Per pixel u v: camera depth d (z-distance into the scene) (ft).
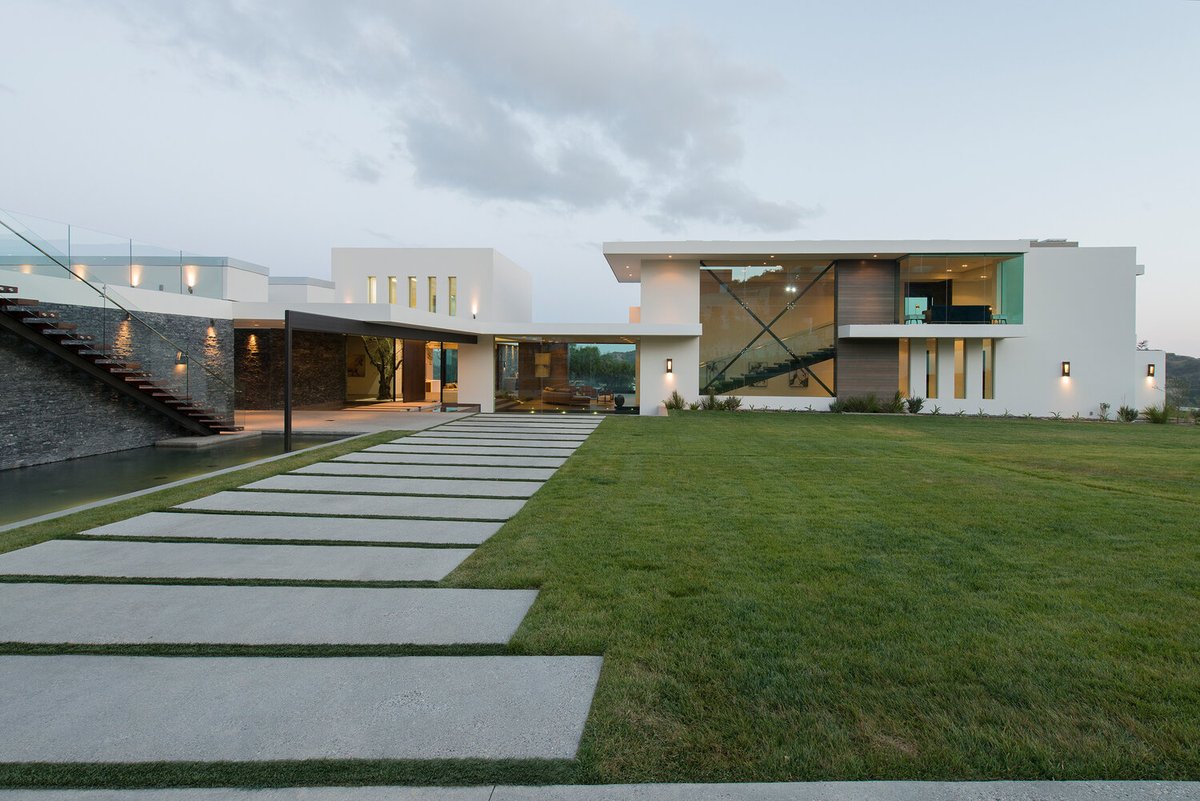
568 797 6.52
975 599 12.73
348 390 92.63
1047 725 8.07
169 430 45.83
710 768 7.10
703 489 25.41
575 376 79.92
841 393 71.20
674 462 33.32
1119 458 35.45
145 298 43.86
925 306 70.08
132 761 7.15
